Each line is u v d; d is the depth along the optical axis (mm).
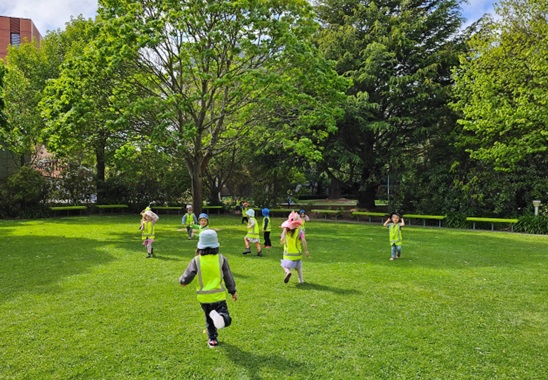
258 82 14008
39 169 26406
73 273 8359
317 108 16672
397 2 24141
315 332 5102
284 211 26078
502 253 11359
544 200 18406
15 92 22953
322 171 27453
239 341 4797
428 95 20781
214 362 4246
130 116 14398
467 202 20234
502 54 17578
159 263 9453
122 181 28094
